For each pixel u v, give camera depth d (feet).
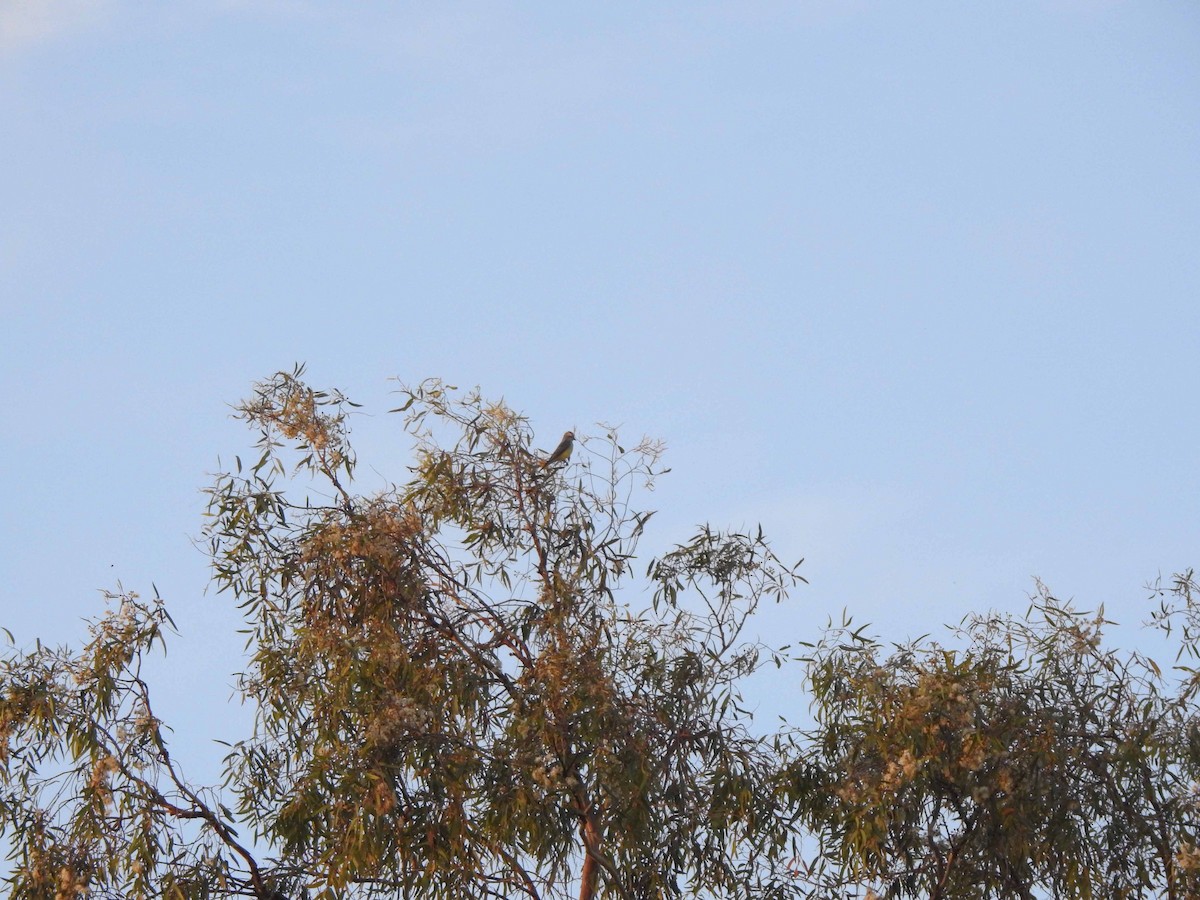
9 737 85.10
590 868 86.63
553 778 84.53
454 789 84.69
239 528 92.48
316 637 89.71
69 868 82.28
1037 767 83.71
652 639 92.79
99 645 87.66
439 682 88.89
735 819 88.58
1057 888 84.69
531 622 91.76
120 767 84.64
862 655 87.86
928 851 86.63
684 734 90.58
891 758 83.30
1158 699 86.74
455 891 83.76
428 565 93.09
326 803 84.79
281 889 85.56
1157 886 83.87
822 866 89.15
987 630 88.89
